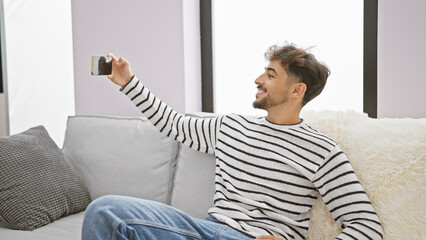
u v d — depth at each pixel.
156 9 2.38
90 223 1.25
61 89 3.19
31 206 1.78
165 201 1.92
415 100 1.80
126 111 2.51
